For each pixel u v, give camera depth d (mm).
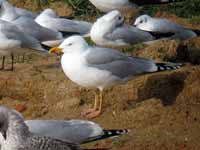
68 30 14703
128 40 13922
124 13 15953
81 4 16875
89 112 12320
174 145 11023
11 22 13961
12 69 13734
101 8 15664
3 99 12969
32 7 17344
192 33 14703
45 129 10039
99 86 12188
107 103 12539
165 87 12703
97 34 13766
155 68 12445
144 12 16672
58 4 17172
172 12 16625
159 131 11484
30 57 14523
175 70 13039
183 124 11711
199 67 13219
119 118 12094
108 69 11992
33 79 13016
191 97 12383
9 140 9438
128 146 11047
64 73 13297
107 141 11195
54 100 12734
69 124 10242
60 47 11953
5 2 14422
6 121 9445
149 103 12328
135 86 12688
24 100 12938
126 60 12242
